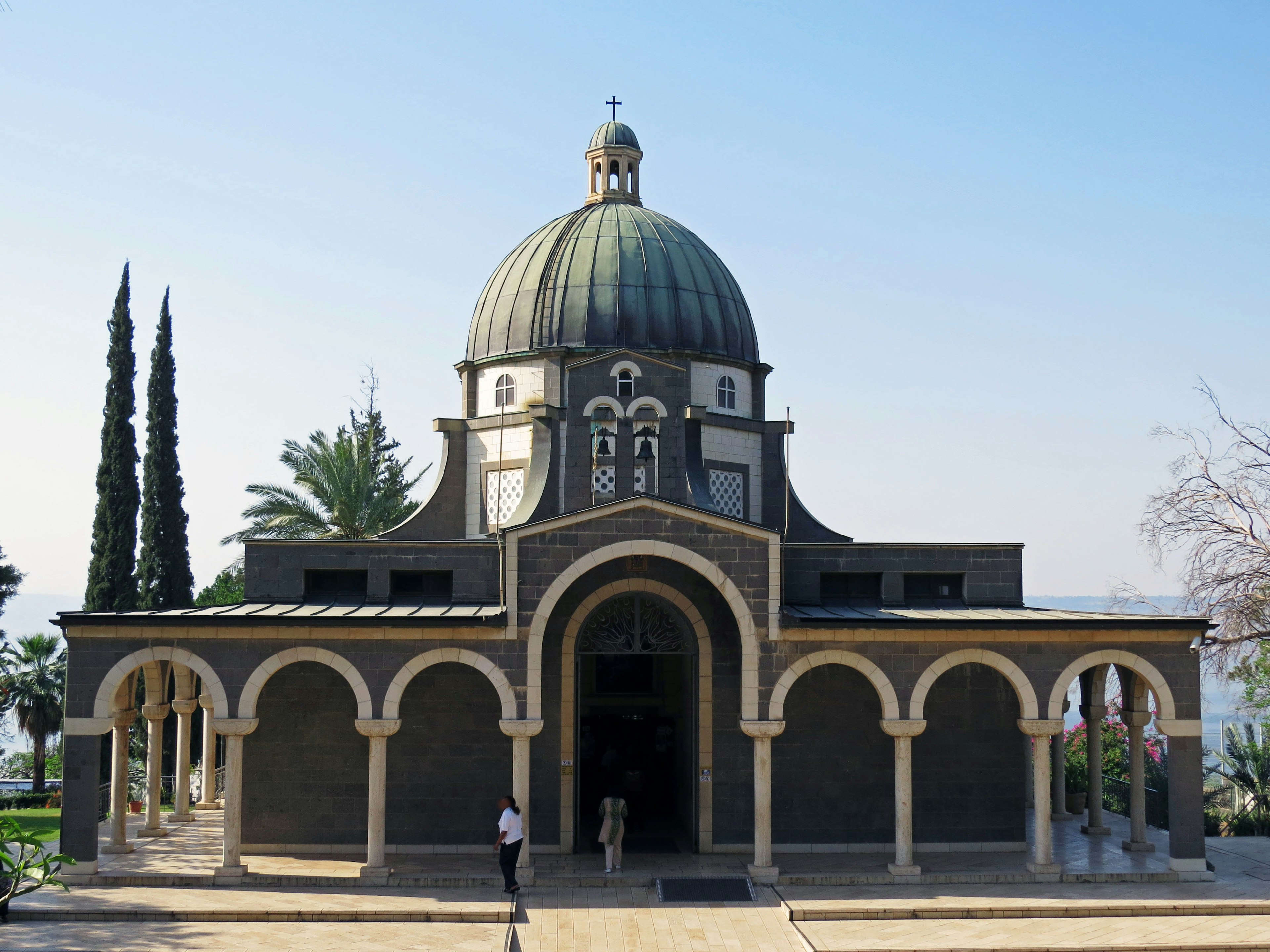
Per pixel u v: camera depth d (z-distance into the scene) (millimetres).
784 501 37875
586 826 33125
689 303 37531
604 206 40656
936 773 31156
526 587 28203
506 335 37594
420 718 30906
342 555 31844
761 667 28312
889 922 24734
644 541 28422
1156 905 25438
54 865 28438
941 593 32938
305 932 23859
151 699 32406
